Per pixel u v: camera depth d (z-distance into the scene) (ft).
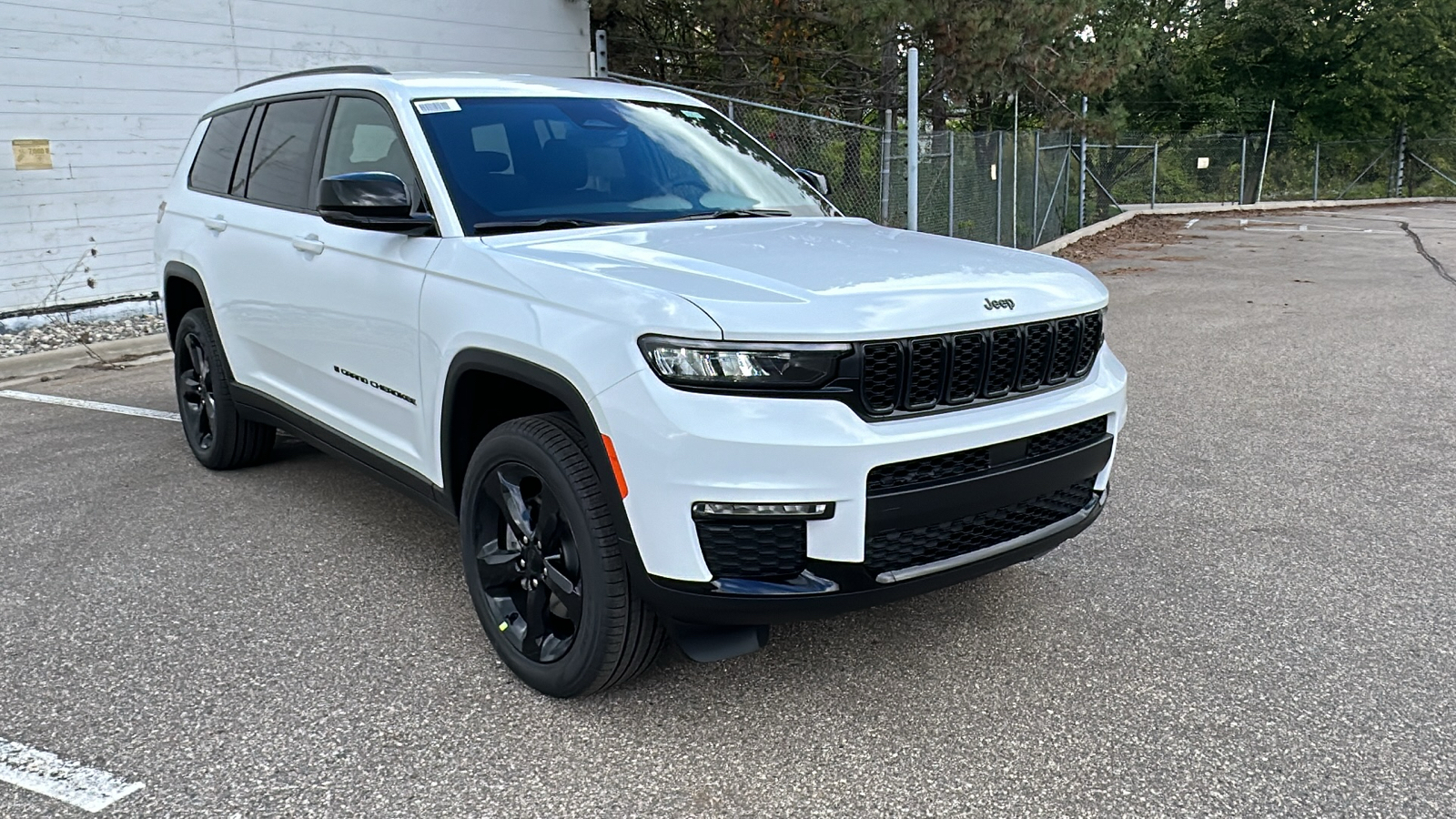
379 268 12.15
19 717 9.95
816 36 55.88
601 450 9.09
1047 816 8.45
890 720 9.93
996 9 49.75
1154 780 8.93
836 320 8.66
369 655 11.25
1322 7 112.78
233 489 16.90
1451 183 111.04
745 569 8.86
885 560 9.21
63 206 31.68
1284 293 39.88
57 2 30.73
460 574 13.47
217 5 34.55
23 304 31.17
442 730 9.77
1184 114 115.34
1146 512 15.65
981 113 71.67
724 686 10.59
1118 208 84.17
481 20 42.60
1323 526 15.02
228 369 16.42
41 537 14.70
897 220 44.70
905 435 8.86
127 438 20.06
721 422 8.48
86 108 31.83
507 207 11.68
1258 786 8.82
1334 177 107.76
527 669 10.41
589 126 13.34
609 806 8.61
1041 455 9.99
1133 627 11.87
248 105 16.52
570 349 9.28
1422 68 112.37
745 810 8.55
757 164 14.85
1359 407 21.98
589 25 47.62
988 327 9.46
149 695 10.38
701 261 10.07
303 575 13.41
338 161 13.52
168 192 18.39
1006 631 11.80
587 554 9.39
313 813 8.52
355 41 38.50
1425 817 8.40
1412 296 38.52
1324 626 11.87
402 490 12.67
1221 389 23.73
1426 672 10.77
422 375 11.48
